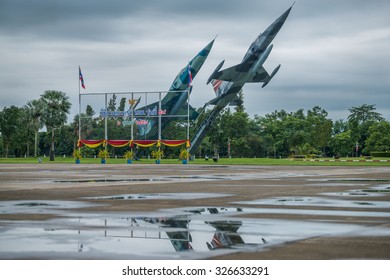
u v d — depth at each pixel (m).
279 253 10.19
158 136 92.38
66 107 136.75
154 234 12.40
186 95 97.94
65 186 28.88
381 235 12.10
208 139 188.00
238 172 48.91
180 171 51.31
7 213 16.41
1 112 175.12
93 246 10.97
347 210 17.17
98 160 111.38
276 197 21.98
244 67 103.69
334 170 54.56
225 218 15.23
